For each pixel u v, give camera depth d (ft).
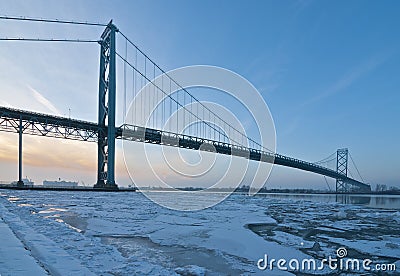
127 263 17.67
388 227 37.96
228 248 24.22
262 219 43.16
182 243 25.70
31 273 11.76
